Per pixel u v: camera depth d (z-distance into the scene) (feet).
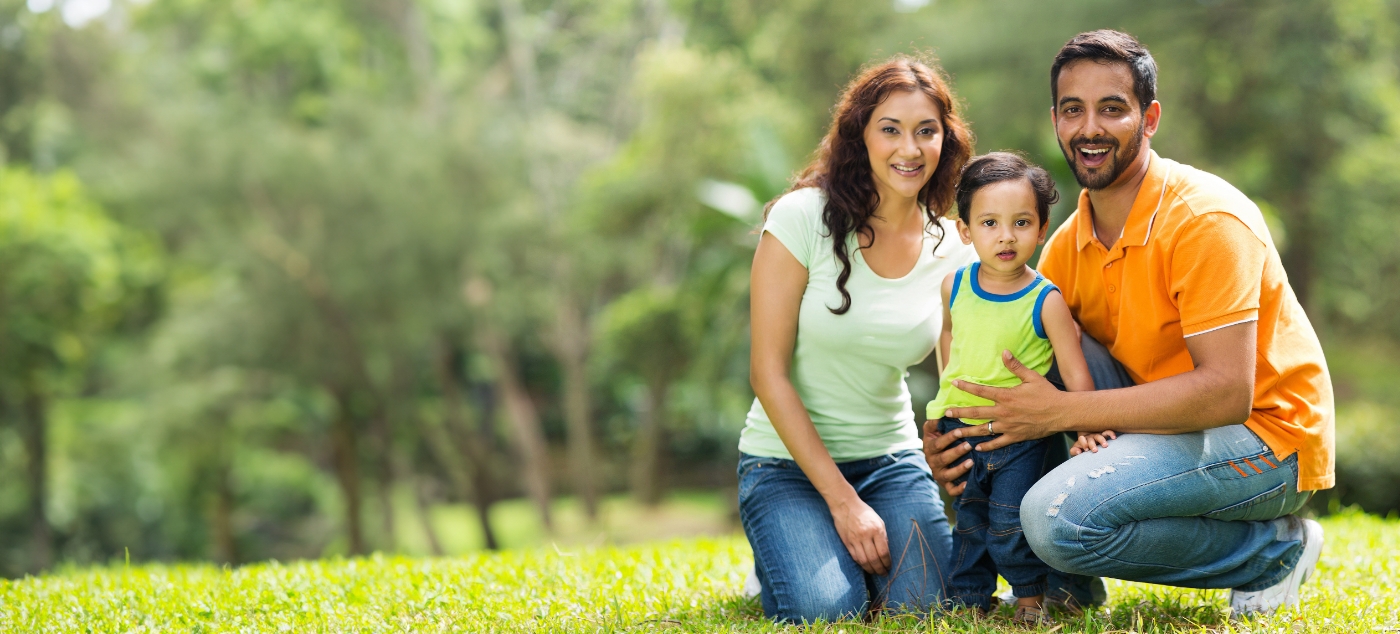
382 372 62.03
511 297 61.31
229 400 58.44
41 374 58.18
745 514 10.64
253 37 69.00
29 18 68.39
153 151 56.70
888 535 10.26
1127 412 8.84
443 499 87.92
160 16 70.79
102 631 10.32
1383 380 58.13
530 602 11.05
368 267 55.42
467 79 74.69
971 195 9.46
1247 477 8.97
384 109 60.34
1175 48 46.44
